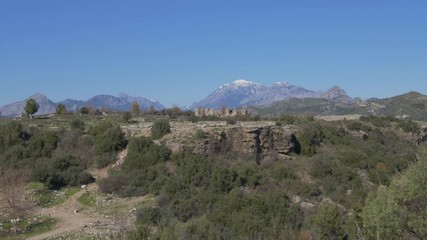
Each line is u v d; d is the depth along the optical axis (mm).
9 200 44062
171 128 62875
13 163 56781
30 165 56438
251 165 56125
